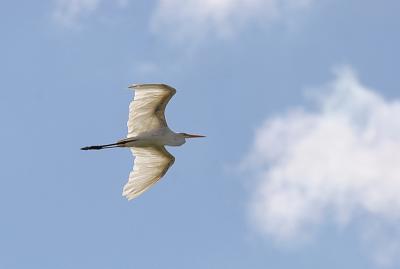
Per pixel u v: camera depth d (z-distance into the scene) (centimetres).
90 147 2292
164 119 2302
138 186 2441
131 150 2425
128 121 2288
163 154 2412
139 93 2225
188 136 2550
